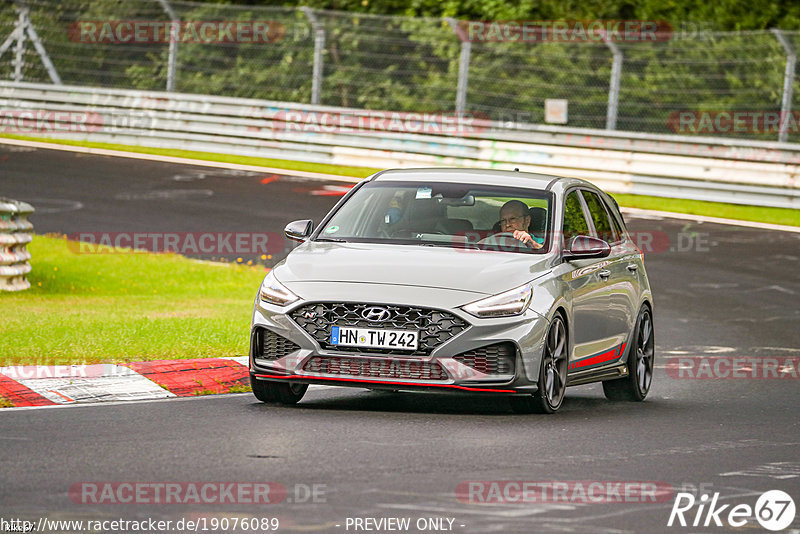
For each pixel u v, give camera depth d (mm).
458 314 25734
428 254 27812
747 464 22703
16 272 48469
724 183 80062
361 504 18250
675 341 44188
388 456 21812
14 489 18688
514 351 26078
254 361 26844
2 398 27031
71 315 41250
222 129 89625
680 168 80688
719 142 81188
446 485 19688
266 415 26000
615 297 31109
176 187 76062
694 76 95312
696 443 24734
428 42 98375
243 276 55188
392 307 25875
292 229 30062
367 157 86062
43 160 82750
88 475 19766
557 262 28453
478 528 17141
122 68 103500
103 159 84625
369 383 25812
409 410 27734
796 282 58625
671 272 59969
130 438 22984
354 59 103062
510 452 22672
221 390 29938
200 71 103688
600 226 32156
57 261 55812
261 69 104312
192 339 36062
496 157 83938
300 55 103812
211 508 17828
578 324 28844
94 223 65250
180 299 48594
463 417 26641
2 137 90875
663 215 75125
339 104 102375
